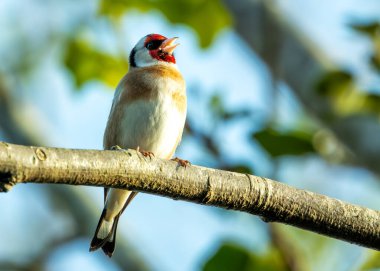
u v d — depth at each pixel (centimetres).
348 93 1155
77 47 1248
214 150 1127
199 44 1255
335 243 1396
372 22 1110
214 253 1026
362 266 1026
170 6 1238
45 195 1633
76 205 1585
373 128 1163
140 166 778
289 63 1291
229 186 816
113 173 759
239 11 1345
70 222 1628
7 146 691
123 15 1248
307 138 1068
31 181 707
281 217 831
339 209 833
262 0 1334
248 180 824
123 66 1254
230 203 820
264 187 824
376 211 842
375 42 1119
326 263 1385
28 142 1608
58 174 718
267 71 1292
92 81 1254
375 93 1136
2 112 1619
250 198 820
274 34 1310
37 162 702
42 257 1639
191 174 806
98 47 1255
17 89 1673
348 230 834
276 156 1061
